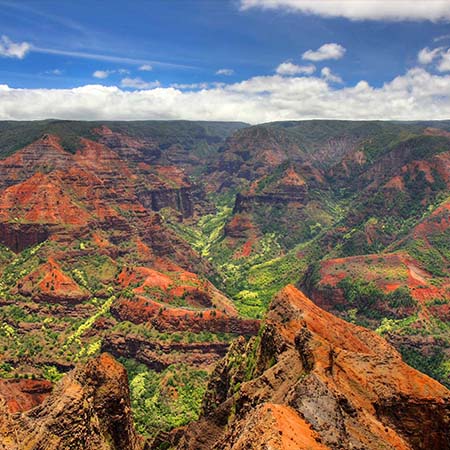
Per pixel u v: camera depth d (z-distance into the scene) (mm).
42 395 113750
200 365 138125
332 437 52625
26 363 148750
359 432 57344
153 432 110062
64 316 175250
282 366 73562
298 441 49438
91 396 67062
